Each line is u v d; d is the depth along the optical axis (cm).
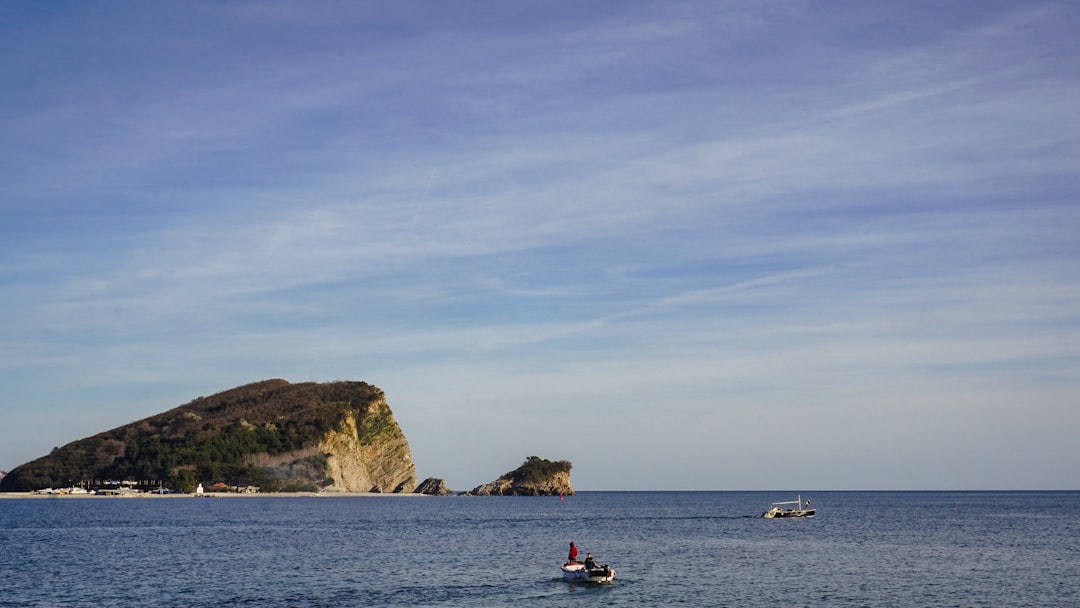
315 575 7644
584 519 18450
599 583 7125
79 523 15238
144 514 18562
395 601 6275
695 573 7906
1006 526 15500
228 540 11550
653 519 18588
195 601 6219
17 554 9438
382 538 12125
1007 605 6200
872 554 9775
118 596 6425
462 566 8438
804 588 6944
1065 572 8006
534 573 7875
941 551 10150
